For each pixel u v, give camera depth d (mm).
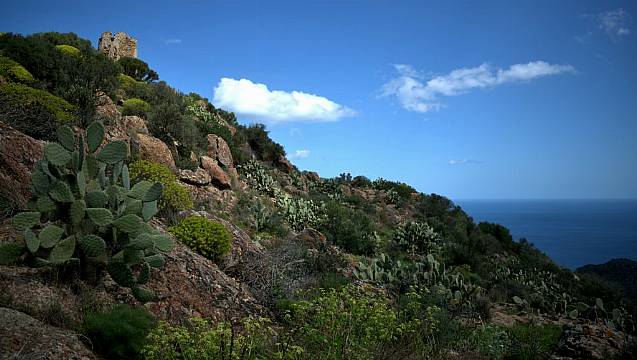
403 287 10789
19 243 5371
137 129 15227
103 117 14109
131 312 4660
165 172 12023
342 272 10797
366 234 18609
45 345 3697
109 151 5906
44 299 4520
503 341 7688
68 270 5152
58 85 15859
